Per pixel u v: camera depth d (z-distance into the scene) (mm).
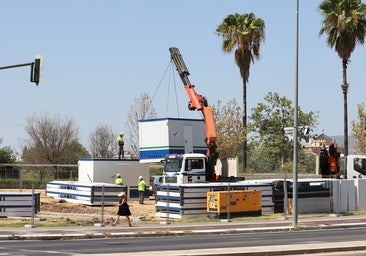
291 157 73125
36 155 83375
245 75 65688
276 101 72188
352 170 46844
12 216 34531
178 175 42062
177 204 36812
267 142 71438
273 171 75688
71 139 85688
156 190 38500
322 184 40969
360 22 59594
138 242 25156
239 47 64938
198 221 35219
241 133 70062
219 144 75812
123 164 51906
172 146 47406
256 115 72188
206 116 44969
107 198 44875
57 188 49562
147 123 48781
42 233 27625
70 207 43156
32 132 84000
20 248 22406
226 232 30125
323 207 40688
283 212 39875
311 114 72750
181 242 25047
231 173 50688
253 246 22594
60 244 24188
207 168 42969
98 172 51406
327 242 24422
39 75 30328
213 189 37438
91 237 27281
